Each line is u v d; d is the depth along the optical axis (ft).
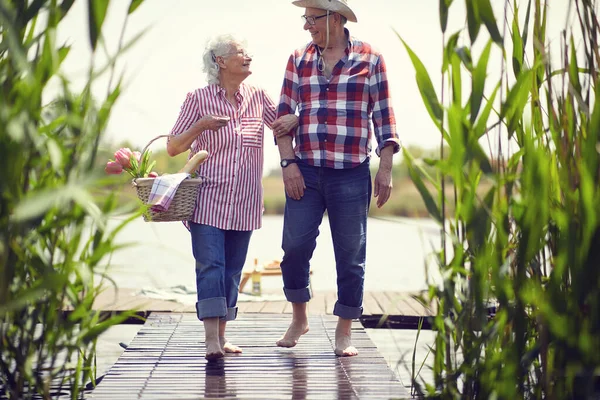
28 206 6.96
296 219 13.58
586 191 7.94
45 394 8.61
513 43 9.70
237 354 14.25
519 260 8.46
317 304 21.83
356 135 13.32
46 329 8.63
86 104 8.17
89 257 8.21
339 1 12.93
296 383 11.95
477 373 8.79
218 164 13.41
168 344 15.19
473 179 8.61
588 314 8.09
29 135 7.67
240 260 14.12
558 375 8.27
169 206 12.87
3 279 7.93
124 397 10.96
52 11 8.04
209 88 13.53
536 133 9.57
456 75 8.71
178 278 42.68
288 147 13.55
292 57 13.80
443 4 8.70
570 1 8.93
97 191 8.23
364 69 13.33
